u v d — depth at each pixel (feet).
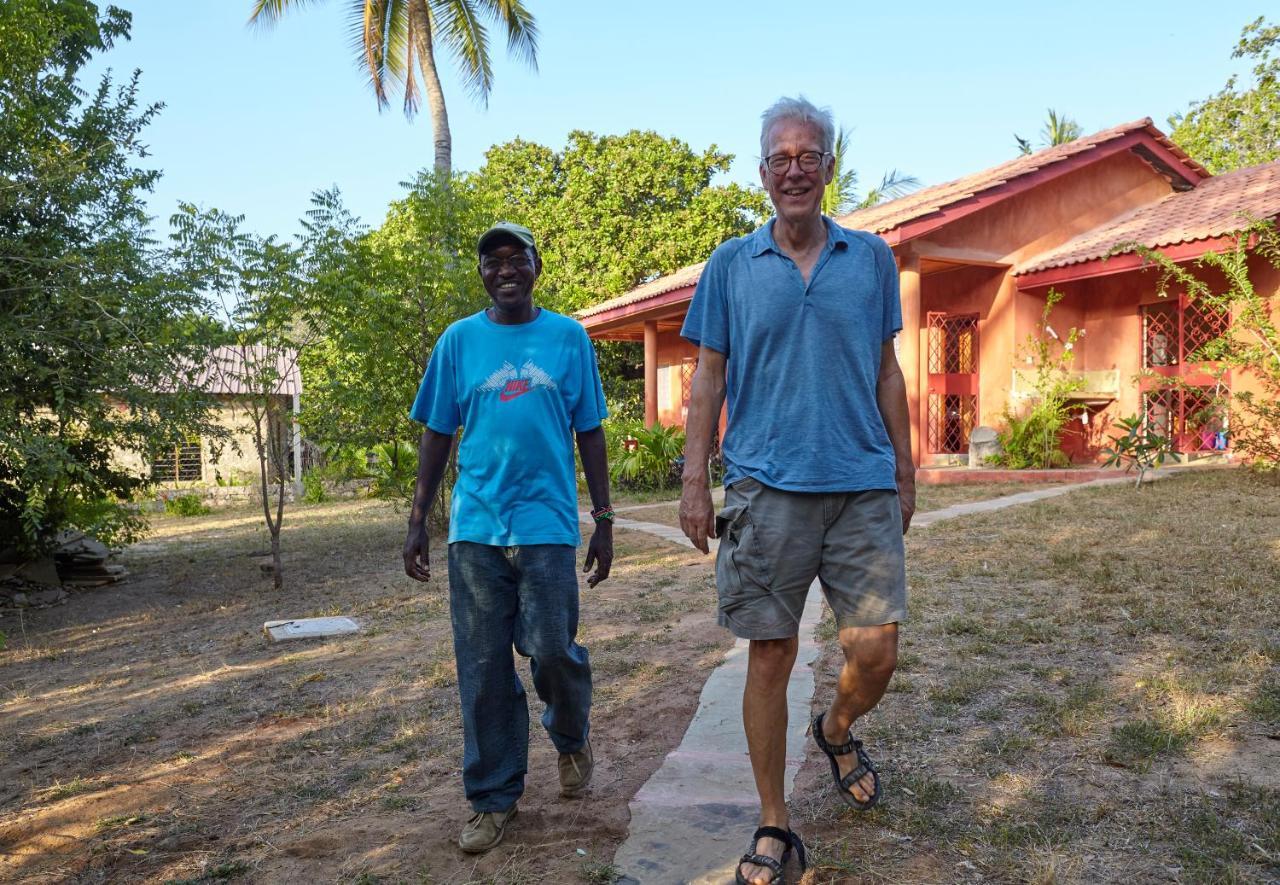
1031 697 12.26
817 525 8.02
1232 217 39.73
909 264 45.19
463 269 35.60
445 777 11.02
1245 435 36.91
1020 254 48.16
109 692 17.58
